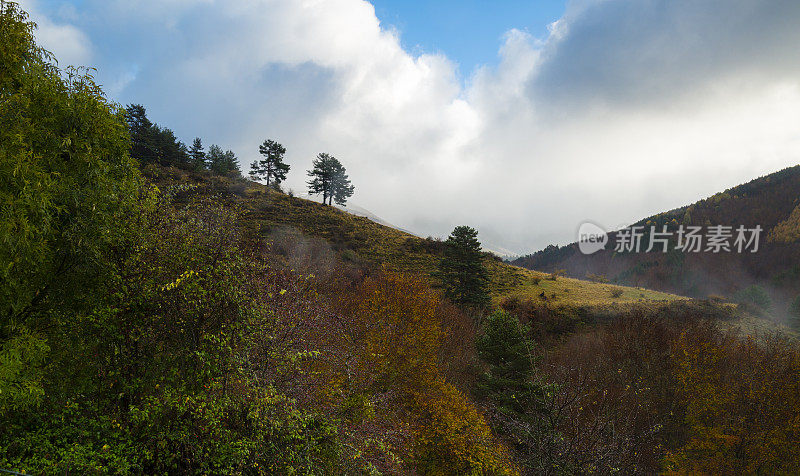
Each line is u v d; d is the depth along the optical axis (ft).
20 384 17.43
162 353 20.88
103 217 19.62
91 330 20.01
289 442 21.68
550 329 131.44
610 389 62.95
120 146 21.67
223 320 20.75
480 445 43.91
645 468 43.65
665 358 78.43
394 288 66.23
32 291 18.54
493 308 139.33
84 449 17.40
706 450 53.42
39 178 16.88
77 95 19.61
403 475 33.53
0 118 16.52
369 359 41.22
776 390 52.65
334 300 59.98
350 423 26.68
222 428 19.76
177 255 21.20
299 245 149.69
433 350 60.80
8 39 17.17
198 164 232.73
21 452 17.07
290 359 22.31
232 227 23.03
